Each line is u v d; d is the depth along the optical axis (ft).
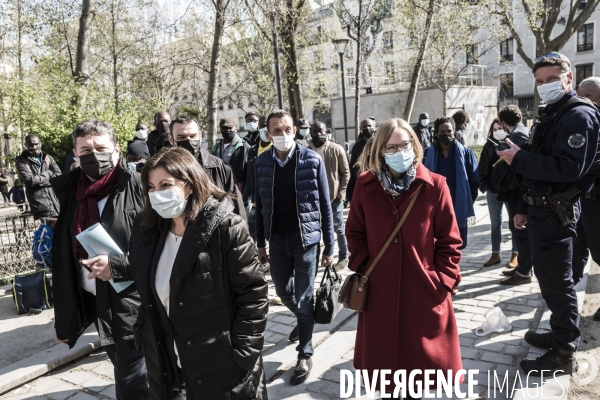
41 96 37.91
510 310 15.19
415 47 71.20
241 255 7.09
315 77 99.81
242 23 36.11
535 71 10.36
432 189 8.70
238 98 90.22
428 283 8.52
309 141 24.71
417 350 8.52
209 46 54.13
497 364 11.82
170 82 65.46
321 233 12.51
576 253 14.33
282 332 14.92
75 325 9.46
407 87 89.66
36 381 12.92
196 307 6.95
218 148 23.80
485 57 138.82
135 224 7.78
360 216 9.20
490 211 20.06
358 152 27.81
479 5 57.88
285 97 84.69
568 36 66.85
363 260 9.07
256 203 13.25
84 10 36.78
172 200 6.84
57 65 46.93
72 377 13.08
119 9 67.82
